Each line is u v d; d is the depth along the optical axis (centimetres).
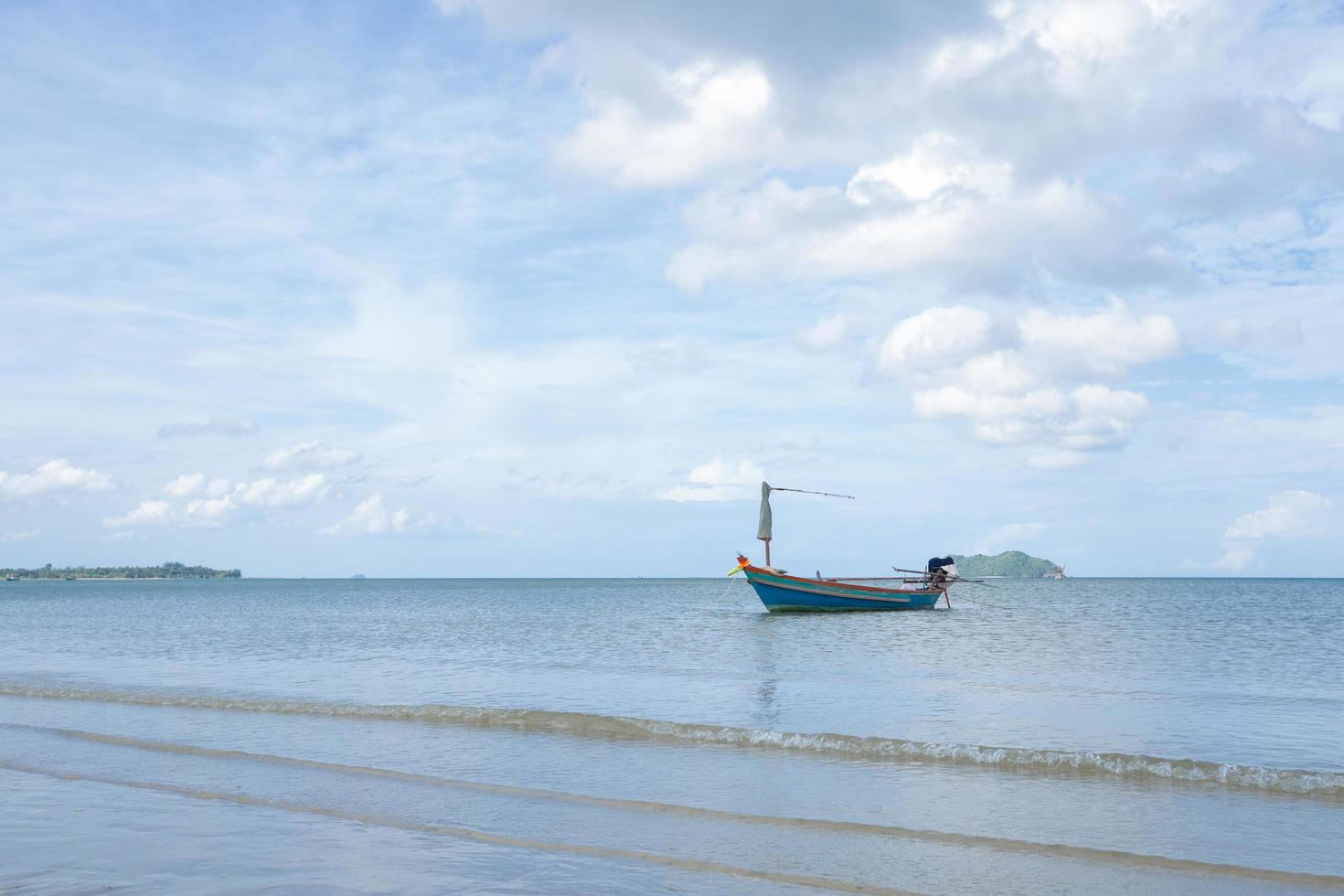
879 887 880
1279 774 1314
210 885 877
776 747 1606
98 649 3962
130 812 1170
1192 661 3102
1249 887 887
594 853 988
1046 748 1586
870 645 3816
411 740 1681
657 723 1755
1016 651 3497
